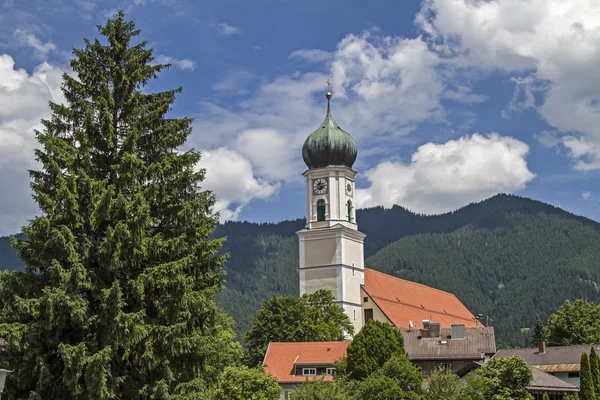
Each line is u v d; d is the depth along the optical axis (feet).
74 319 102.22
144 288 110.01
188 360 113.60
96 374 101.09
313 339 304.91
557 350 273.13
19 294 106.52
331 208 344.08
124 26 124.98
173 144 123.03
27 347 102.01
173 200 120.06
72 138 117.29
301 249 346.33
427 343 262.06
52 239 104.17
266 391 189.57
